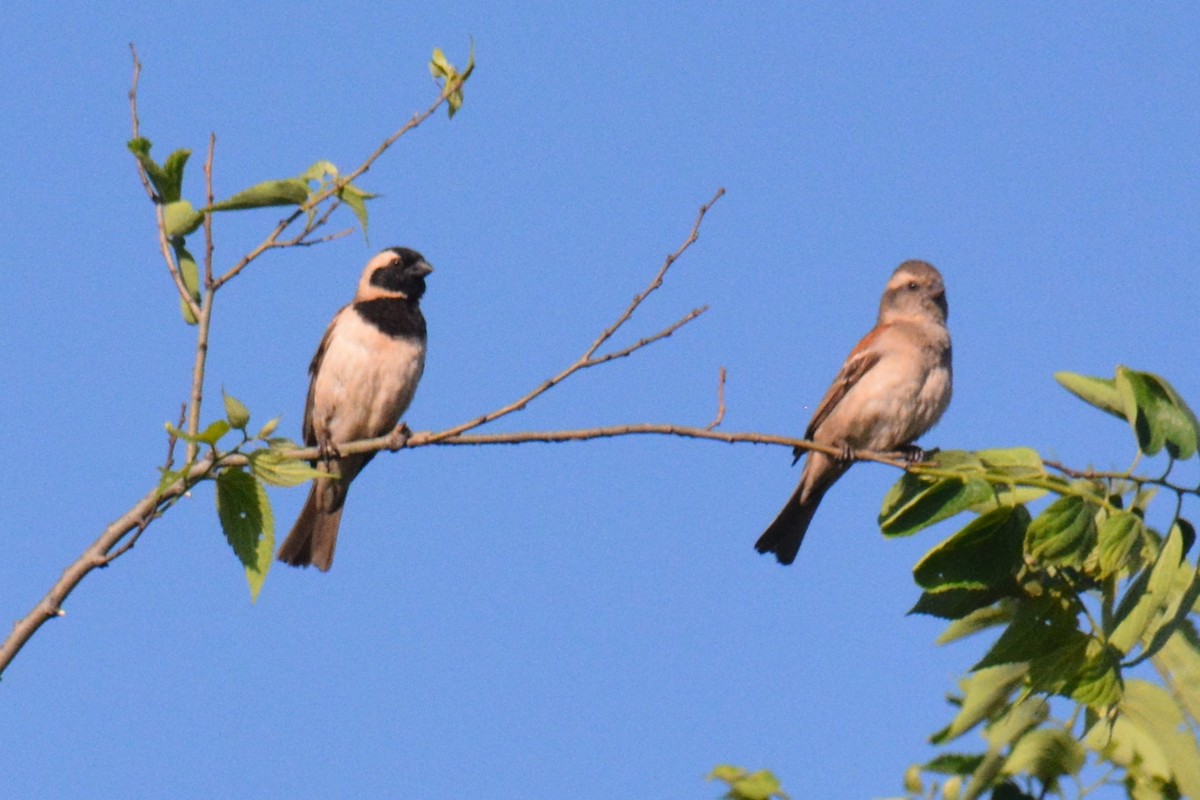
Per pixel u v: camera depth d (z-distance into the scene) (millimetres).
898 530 10008
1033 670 9469
